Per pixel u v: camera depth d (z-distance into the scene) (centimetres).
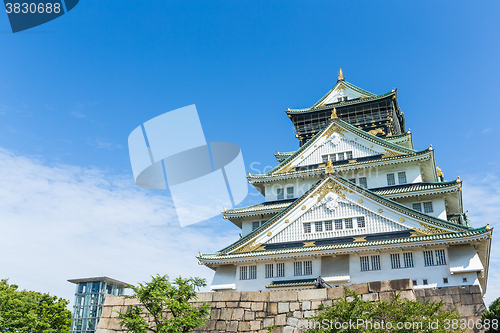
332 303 2162
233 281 3541
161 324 2048
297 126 6131
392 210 3403
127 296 2561
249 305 2323
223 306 2367
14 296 4741
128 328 2123
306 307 2209
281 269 3488
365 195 3541
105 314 2538
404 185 4091
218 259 3566
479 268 2917
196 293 2375
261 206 4419
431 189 3747
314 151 4703
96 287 5116
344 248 3269
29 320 4691
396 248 3183
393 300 1856
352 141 4600
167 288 2142
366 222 3459
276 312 2253
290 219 3672
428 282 3053
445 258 3095
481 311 2178
